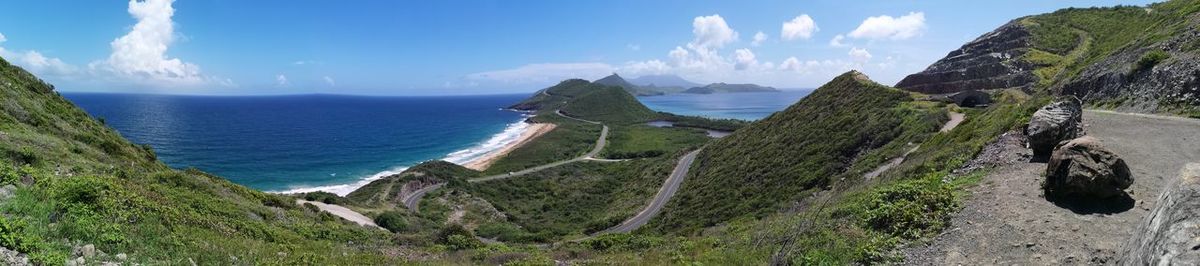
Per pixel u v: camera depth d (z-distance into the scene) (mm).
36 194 10430
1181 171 7027
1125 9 78750
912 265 9773
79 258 7996
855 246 10984
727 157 60969
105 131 32531
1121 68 30984
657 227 39656
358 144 144750
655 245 17969
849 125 47312
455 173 91375
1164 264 5770
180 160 103438
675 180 66625
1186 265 5418
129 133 141500
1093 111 25844
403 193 72062
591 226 47281
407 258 15516
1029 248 9242
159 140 131000
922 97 49344
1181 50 26547
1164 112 23141
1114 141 17219
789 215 18453
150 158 33062
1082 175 10812
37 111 26406
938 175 16234
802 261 10805
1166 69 25344
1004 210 10977
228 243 12320
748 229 17797
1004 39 80375
